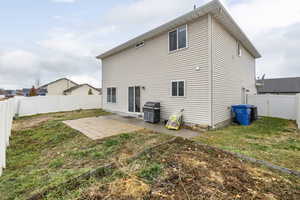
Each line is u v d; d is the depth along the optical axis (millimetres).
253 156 3562
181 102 7160
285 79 23344
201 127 6352
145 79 9117
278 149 4078
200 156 3611
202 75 6332
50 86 34875
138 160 3453
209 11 5945
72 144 4887
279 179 2656
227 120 7594
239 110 7621
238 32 7938
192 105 6723
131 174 2859
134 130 6305
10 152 4492
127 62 10523
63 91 35750
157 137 5211
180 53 7156
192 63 6680
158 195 2254
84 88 34188
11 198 2344
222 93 7102
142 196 2242
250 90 11695
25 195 2389
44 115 11594
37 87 40969
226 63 7555
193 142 4656
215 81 6457
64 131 6457
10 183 2777
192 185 2479
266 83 24234
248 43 9547
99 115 10836
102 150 4160
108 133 5863
